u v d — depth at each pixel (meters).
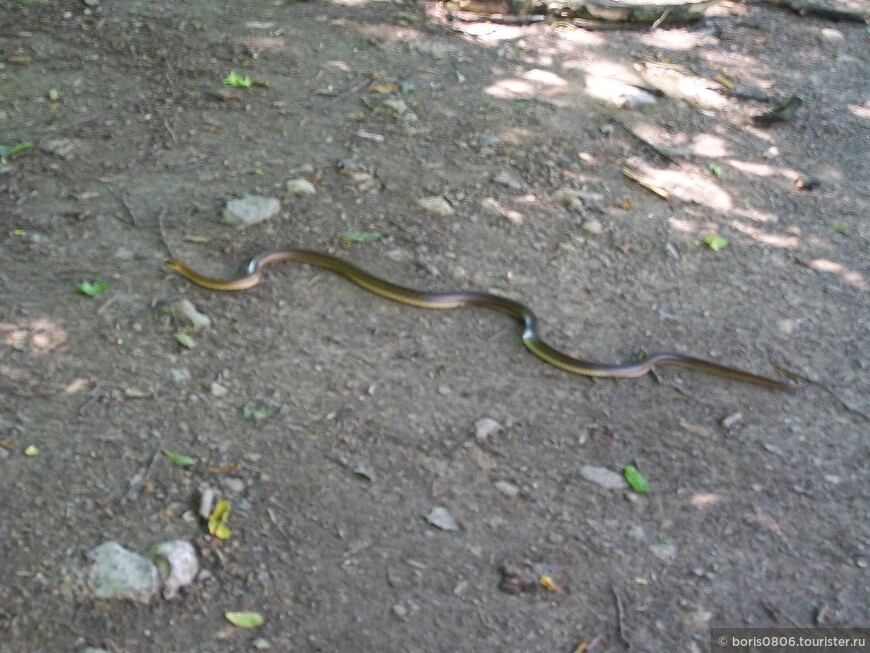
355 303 3.05
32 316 2.89
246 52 3.85
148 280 3.01
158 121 3.50
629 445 2.84
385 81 3.79
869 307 3.29
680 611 2.57
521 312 3.06
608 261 3.28
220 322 2.94
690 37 4.45
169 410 2.75
